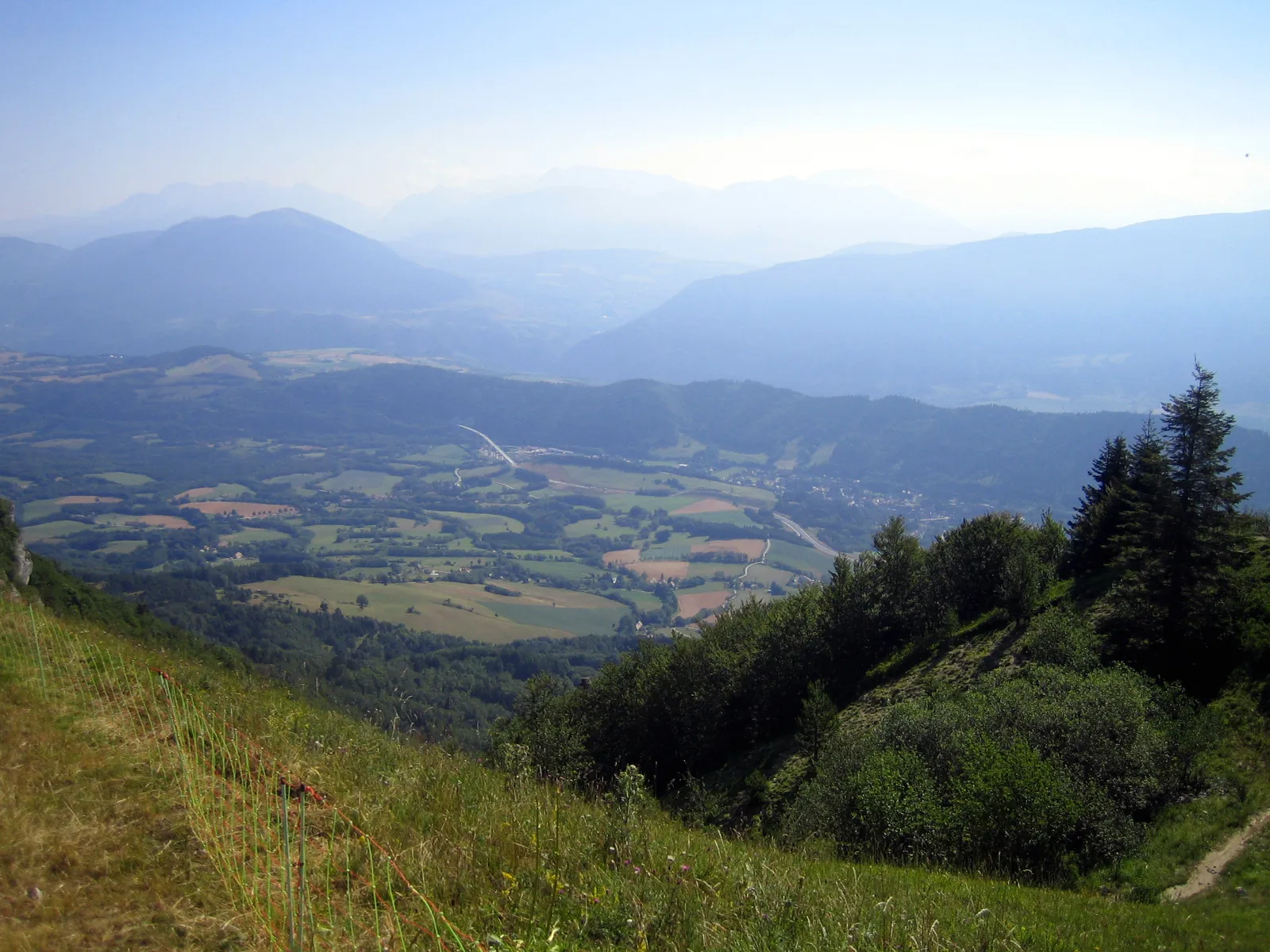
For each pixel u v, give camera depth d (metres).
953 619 27.67
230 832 5.41
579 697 33.12
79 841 5.03
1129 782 13.47
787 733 27.56
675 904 5.11
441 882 5.05
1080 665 19.44
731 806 20.83
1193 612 18.48
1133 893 10.84
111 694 8.16
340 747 7.96
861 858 11.50
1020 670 21.11
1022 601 25.64
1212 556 18.67
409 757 8.28
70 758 6.20
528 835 6.05
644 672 31.56
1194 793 13.47
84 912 4.32
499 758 9.69
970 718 15.09
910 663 27.27
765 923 4.96
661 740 30.03
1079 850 12.18
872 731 16.80
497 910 4.78
